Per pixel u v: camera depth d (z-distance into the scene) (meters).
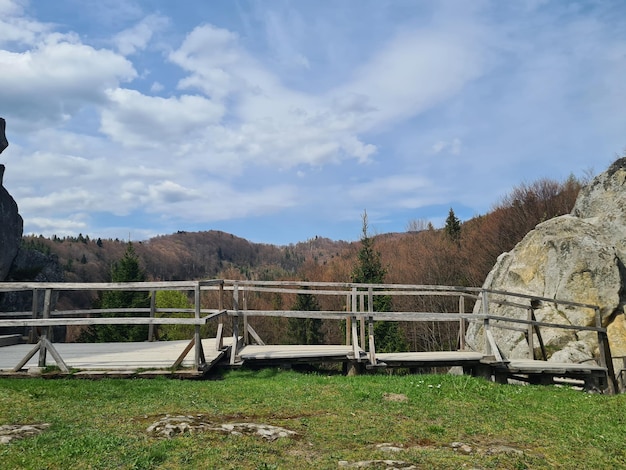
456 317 12.75
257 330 46.12
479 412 8.11
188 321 10.24
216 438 6.07
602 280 16.20
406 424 7.20
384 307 29.64
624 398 9.88
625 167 18.53
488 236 40.44
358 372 12.52
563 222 18.66
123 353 11.99
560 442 6.68
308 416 7.43
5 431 6.09
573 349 15.31
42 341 9.92
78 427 6.42
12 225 22.80
